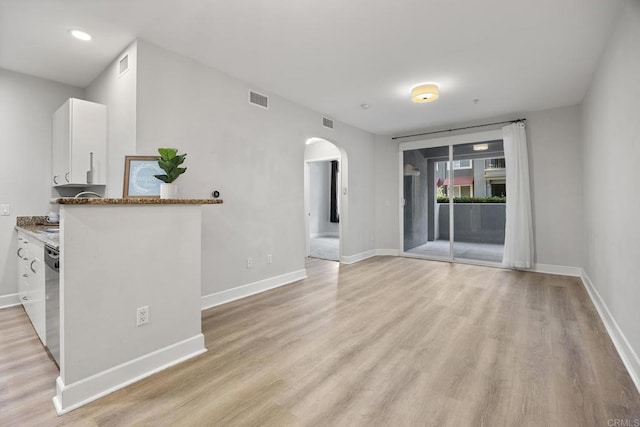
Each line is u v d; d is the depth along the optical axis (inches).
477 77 135.8
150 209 76.2
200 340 87.0
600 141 119.3
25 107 129.0
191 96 117.0
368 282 163.6
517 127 183.2
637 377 71.7
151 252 76.4
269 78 135.8
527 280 164.7
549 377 73.9
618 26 91.5
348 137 214.8
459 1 85.0
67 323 62.7
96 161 117.6
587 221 152.2
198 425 58.2
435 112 186.2
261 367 78.8
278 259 156.3
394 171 243.6
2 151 124.6
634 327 77.1
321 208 410.6
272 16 91.5
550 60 120.0
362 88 147.6
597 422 58.5
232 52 113.0
